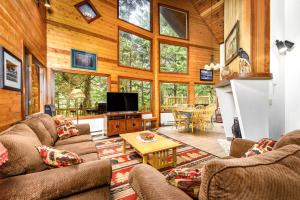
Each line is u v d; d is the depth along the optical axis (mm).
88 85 5352
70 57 4543
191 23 7410
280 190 602
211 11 6891
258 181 586
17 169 1110
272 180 603
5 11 2004
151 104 6609
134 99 5395
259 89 2668
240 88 2637
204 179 634
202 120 5508
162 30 6918
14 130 1516
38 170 1239
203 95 7914
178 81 7117
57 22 4328
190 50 7391
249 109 2662
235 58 3787
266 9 2807
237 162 643
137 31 6082
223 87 3607
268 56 2818
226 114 4000
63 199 1122
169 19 7086
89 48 4879
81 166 1261
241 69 3029
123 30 5711
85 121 4848
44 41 3973
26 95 2891
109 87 5312
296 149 798
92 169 1241
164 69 7023
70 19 4543
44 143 1971
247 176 586
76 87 5160
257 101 2672
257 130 2686
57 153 1299
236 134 3473
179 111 5641
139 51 6297
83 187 1179
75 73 4676
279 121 2887
